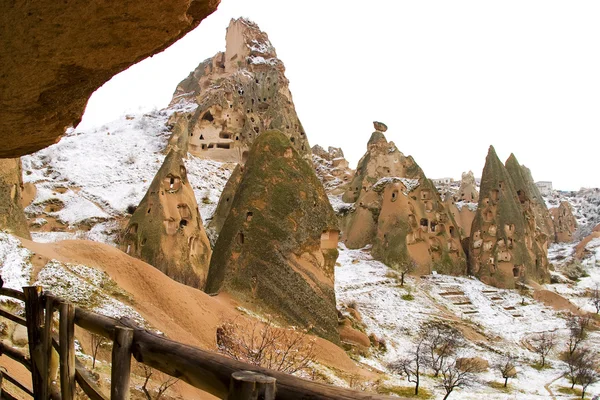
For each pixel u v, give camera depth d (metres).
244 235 31.86
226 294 29.72
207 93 88.88
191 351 4.15
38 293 6.88
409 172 75.94
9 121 6.62
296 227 32.53
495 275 59.28
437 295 51.84
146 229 39.81
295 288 31.17
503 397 28.58
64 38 4.94
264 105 86.00
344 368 28.22
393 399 2.87
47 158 68.81
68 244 23.69
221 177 71.44
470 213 81.62
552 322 48.59
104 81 6.02
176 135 74.12
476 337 42.47
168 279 24.48
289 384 3.24
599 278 70.12
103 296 19.97
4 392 8.28
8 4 4.59
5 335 15.08
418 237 59.47
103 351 17.44
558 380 34.22
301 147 80.75
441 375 33.00
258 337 23.28
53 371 6.48
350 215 71.69
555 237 99.88
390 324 42.03
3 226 25.86
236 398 3.30
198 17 5.44
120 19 4.68
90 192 59.66
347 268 56.62
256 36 95.06
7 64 5.40
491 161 65.38
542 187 136.50
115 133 81.62
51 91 5.98
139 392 14.36
